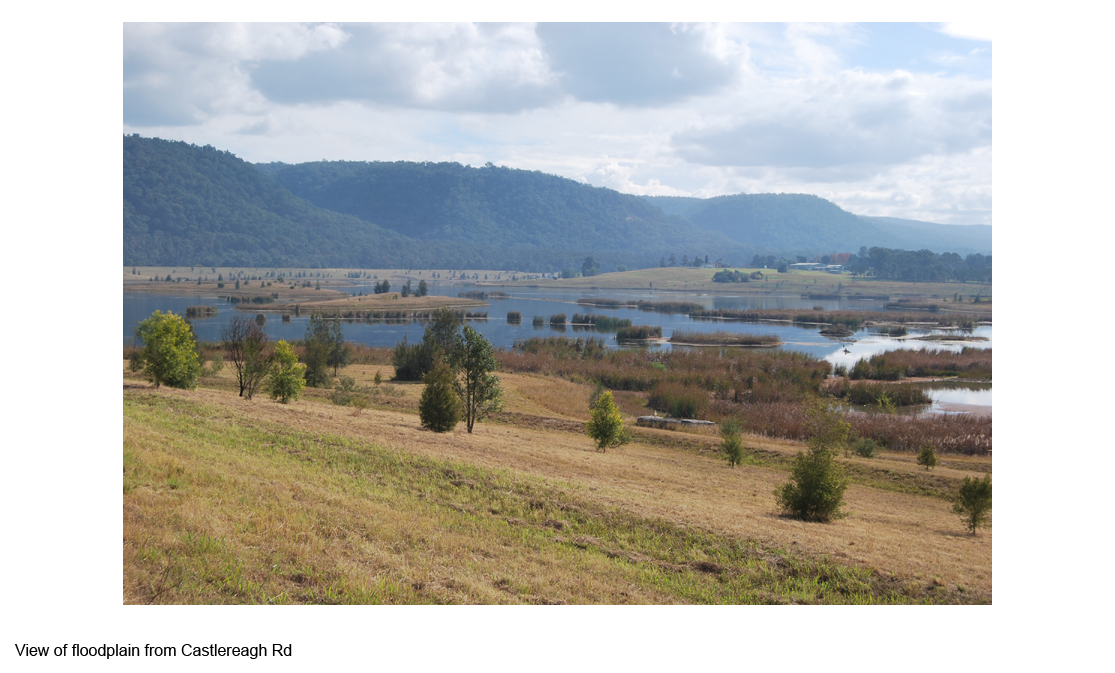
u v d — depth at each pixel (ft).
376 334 403.13
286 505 47.01
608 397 112.47
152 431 61.62
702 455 124.26
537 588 39.73
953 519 81.25
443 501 56.44
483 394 110.52
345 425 86.58
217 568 34.91
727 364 262.47
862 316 560.61
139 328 102.78
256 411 86.99
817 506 66.74
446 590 37.40
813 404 158.30
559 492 62.08
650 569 45.91
